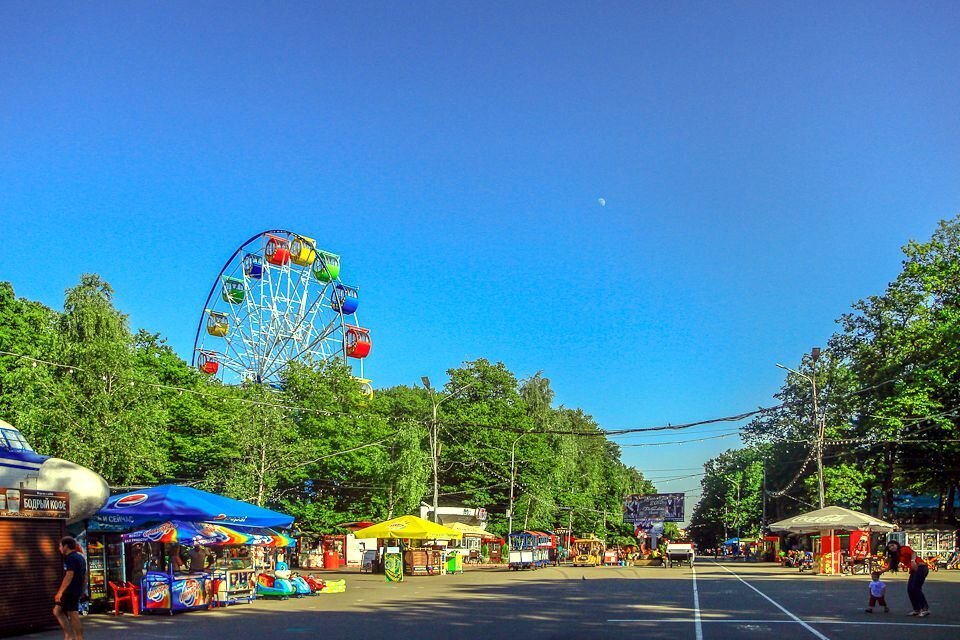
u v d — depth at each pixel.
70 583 15.60
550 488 74.88
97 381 31.45
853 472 58.59
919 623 19.84
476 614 22.55
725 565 69.62
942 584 35.50
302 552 55.16
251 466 44.72
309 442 52.16
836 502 58.41
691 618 21.11
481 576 46.38
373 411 66.31
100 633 18.44
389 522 42.62
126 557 26.94
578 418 106.31
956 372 51.06
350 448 54.53
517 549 58.50
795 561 63.19
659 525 102.12
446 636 17.44
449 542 67.31
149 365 52.62
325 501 55.06
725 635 17.39
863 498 58.91
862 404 58.03
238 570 27.03
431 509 65.81
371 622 20.48
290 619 21.42
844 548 57.78
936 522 61.00
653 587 34.91
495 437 73.50
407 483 56.94
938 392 51.34
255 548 32.06
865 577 42.84
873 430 54.09
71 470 23.70
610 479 115.50
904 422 51.16
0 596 18.05
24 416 30.34
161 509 24.92
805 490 71.88
